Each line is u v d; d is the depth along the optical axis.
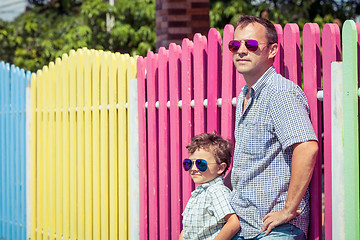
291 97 3.51
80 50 6.72
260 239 3.63
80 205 6.68
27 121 7.86
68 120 6.98
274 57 4.16
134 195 5.73
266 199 3.62
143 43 15.83
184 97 5.06
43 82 7.53
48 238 7.43
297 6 14.33
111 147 6.15
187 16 9.04
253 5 14.58
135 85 5.75
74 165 6.81
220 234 3.81
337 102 3.65
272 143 3.61
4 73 8.74
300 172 3.42
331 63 3.67
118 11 15.92
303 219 3.69
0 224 8.84
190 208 4.09
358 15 15.05
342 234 3.64
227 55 4.54
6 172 8.70
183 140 5.07
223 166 4.07
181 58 5.18
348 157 3.59
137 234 5.72
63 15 19.19
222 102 4.59
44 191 7.50
